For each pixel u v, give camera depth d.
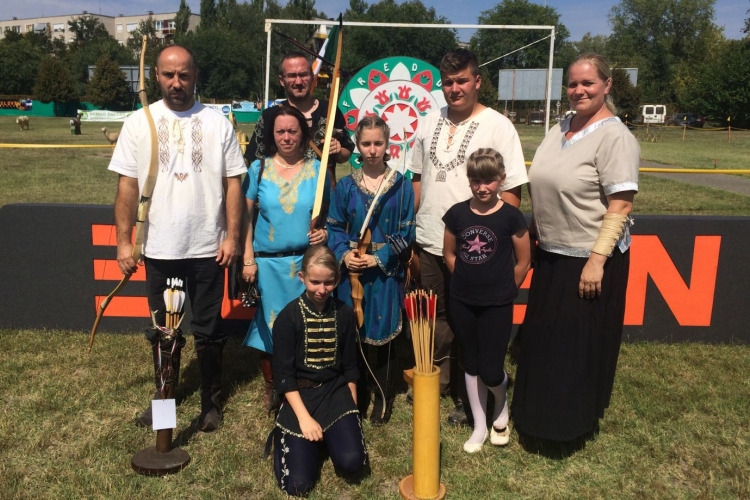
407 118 5.37
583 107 2.77
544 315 2.97
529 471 2.96
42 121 44.25
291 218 3.17
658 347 4.41
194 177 2.98
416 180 3.53
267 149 3.38
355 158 5.17
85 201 10.01
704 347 4.41
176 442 3.12
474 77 3.10
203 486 2.79
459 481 2.87
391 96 5.34
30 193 10.77
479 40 70.69
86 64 68.81
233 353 4.26
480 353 3.02
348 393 3.00
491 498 2.76
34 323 4.50
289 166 3.22
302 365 2.93
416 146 3.43
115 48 70.19
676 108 58.50
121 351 4.16
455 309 3.03
